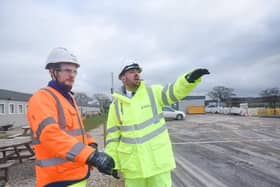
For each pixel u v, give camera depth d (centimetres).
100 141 1062
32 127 180
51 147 168
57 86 200
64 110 191
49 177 182
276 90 4344
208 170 568
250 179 495
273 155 729
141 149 246
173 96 243
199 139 1125
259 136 1190
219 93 6325
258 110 3709
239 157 707
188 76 233
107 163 169
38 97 182
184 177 514
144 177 241
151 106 258
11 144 567
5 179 501
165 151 252
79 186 193
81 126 210
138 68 267
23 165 638
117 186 453
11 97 2366
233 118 2902
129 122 255
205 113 5022
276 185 457
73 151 166
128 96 276
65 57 200
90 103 6544
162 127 259
